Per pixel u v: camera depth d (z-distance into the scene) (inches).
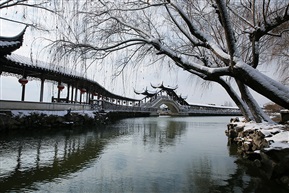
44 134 577.6
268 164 247.0
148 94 2337.6
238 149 424.5
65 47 257.8
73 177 266.8
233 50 226.2
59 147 430.0
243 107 504.7
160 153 413.7
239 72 221.9
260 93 220.5
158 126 1039.0
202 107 3287.4
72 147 438.3
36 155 360.2
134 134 701.3
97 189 233.0
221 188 238.8
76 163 326.3
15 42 546.6
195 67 265.7
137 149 448.8
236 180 262.4
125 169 304.8
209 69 251.4
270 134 294.2
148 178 270.1
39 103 713.0
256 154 301.3
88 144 480.4
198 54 427.2
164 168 312.7
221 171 300.0
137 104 2186.3
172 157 380.8
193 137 657.6
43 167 299.7
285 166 229.0
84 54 265.6
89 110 1040.2
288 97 207.5
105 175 277.1
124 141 547.8
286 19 290.4
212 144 526.9
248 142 349.1
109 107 1412.4
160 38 317.1
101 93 1199.6
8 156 346.3
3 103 587.8
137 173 288.2
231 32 222.1
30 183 243.1
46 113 684.1
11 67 706.8
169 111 2844.5
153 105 2230.6
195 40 310.5
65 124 716.7
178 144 524.1
